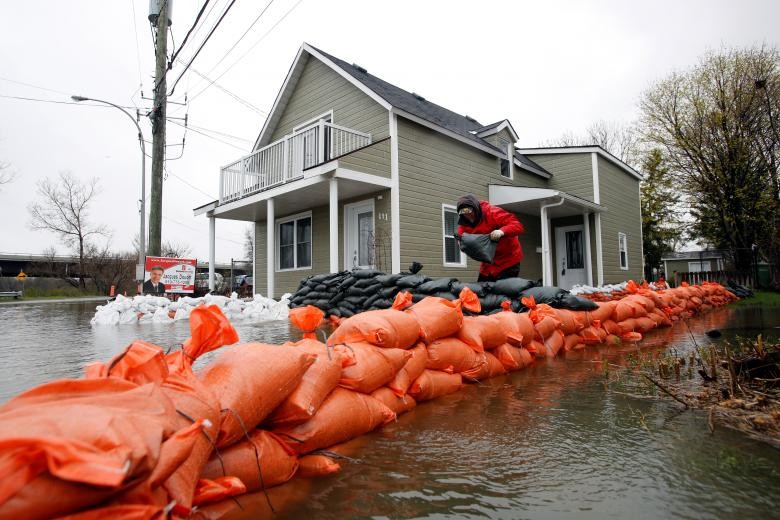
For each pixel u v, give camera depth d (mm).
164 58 10781
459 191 10820
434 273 9922
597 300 8266
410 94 13328
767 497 1707
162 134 10867
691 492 1752
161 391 1351
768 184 16281
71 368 3832
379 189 9320
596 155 14227
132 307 8031
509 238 5656
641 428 2502
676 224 22672
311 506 1656
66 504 922
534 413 2818
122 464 938
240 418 1665
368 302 6312
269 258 9633
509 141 13242
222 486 1494
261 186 10742
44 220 31594
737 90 16328
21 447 886
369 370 2471
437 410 2904
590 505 1659
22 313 11227
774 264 16000
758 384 3270
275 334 5871
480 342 3629
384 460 2086
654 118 18438
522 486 1818
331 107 10984
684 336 6250
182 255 46812
